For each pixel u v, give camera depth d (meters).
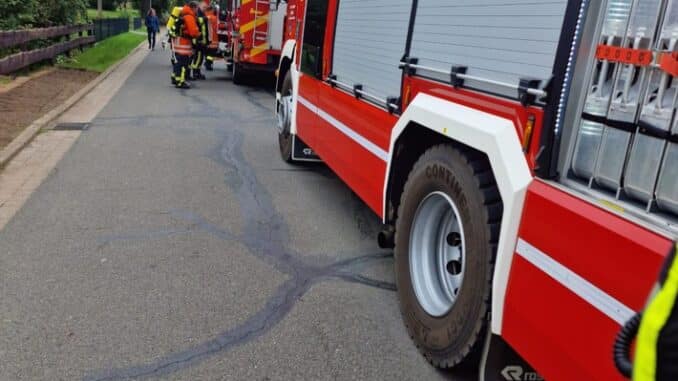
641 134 1.94
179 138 8.86
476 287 2.75
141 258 4.54
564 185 2.24
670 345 1.10
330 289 4.16
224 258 4.62
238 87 15.60
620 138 2.02
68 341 3.39
